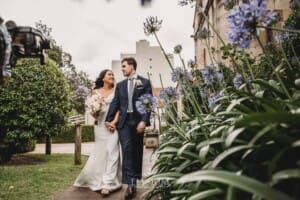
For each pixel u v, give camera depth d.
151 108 2.54
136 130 3.46
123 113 3.48
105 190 3.59
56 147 12.87
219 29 6.52
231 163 1.24
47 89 7.15
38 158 7.89
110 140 3.79
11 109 6.87
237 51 2.15
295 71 1.64
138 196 3.41
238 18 1.28
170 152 1.99
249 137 1.21
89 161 3.92
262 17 1.29
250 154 1.19
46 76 7.17
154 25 2.14
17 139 7.09
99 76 4.02
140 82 3.48
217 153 1.44
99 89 4.04
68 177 5.11
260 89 1.73
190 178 0.87
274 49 2.91
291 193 0.95
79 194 3.68
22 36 1.68
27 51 1.70
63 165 6.48
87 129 16.91
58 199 3.48
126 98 3.50
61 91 7.38
